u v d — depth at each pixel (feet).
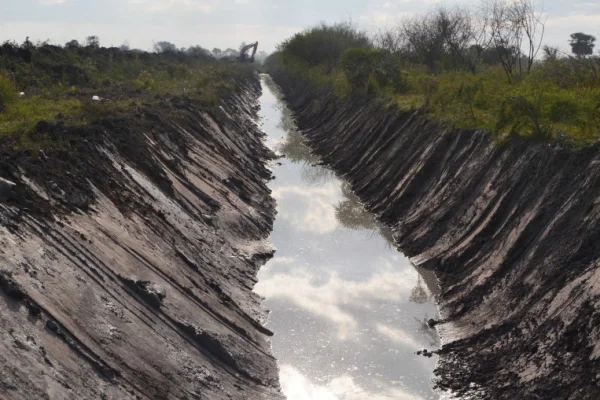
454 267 63.00
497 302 51.88
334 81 188.65
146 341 38.29
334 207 94.48
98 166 55.72
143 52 226.99
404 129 103.86
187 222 62.90
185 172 75.56
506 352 45.42
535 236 53.93
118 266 43.52
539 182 58.18
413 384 45.98
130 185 58.29
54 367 29.73
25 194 41.93
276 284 64.13
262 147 140.46
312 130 164.35
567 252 47.83
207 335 43.83
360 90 149.79
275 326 55.01
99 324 35.96
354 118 138.31
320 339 52.95
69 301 35.47
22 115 68.44
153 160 68.49
